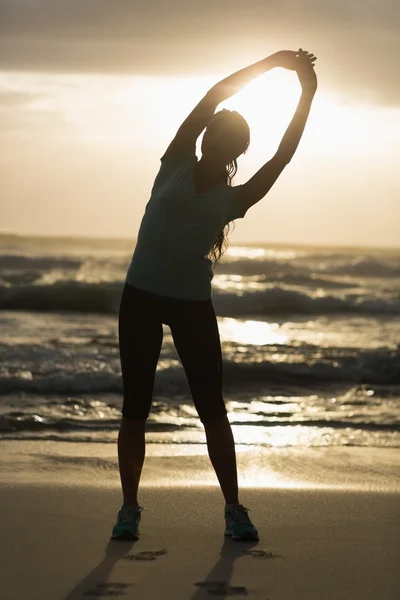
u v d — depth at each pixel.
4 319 22.95
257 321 26.33
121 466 4.14
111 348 15.47
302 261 60.25
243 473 6.49
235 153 3.99
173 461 6.96
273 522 4.45
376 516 4.68
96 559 3.64
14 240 87.31
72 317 24.48
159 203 3.98
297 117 4.09
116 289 27.86
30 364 12.80
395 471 6.75
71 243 87.69
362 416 10.08
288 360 14.63
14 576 3.38
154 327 4.05
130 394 4.11
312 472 6.62
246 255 77.94
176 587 3.26
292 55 4.10
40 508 4.68
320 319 27.16
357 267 52.84
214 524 4.36
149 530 4.20
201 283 4.02
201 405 4.11
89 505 4.81
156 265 3.97
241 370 13.52
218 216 3.99
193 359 4.06
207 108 4.00
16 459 6.86
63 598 3.11
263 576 3.43
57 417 9.23
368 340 19.97
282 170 4.09
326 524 4.43
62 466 6.59
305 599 3.16
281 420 9.66
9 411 9.45
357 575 3.48
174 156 4.03
